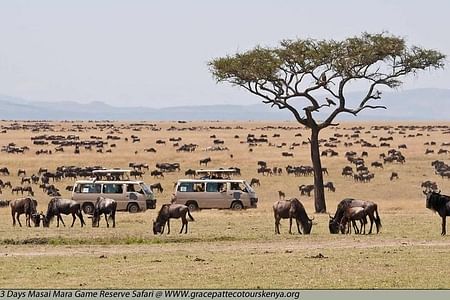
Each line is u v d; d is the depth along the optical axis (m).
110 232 62.50
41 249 53.00
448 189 126.44
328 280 40.50
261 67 86.62
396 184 128.88
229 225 68.00
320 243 55.09
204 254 49.66
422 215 76.81
